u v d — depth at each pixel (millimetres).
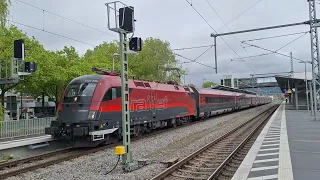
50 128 15133
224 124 27484
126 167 10188
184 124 28703
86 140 15352
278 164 9195
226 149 13984
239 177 7848
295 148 11828
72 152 14750
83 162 11984
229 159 10977
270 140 14312
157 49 50656
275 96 161750
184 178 9008
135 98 18438
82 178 9383
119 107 16688
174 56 51375
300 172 8133
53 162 11992
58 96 36469
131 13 10500
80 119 14664
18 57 12398
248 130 22062
